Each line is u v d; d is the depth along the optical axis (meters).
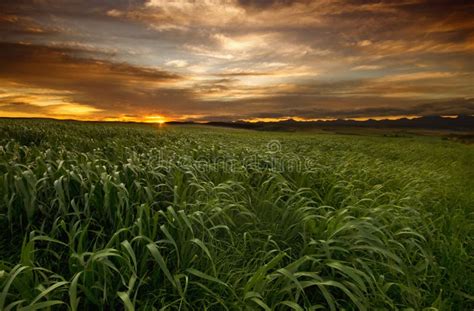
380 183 7.07
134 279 2.25
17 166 3.67
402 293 2.87
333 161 8.70
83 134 13.67
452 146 26.62
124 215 3.39
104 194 3.51
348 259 2.97
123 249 2.56
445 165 12.28
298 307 2.20
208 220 3.48
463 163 14.57
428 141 34.34
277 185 4.98
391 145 23.28
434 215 5.27
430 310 2.65
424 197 6.05
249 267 3.04
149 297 2.52
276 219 4.11
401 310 2.65
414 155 16.22
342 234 3.25
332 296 2.54
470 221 5.02
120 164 5.47
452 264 3.48
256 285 2.43
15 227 3.36
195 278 2.74
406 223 4.01
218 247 3.25
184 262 2.79
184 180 4.76
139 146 8.48
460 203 6.16
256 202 4.70
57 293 2.30
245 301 2.41
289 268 2.51
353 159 9.61
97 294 2.35
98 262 2.38
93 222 3.36
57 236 3.17
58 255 2.76
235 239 3.52
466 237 4.28
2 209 3.40
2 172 4.15
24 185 3.32
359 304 2.27
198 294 2.61
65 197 3.56
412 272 3.14
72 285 2.04
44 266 2.79
